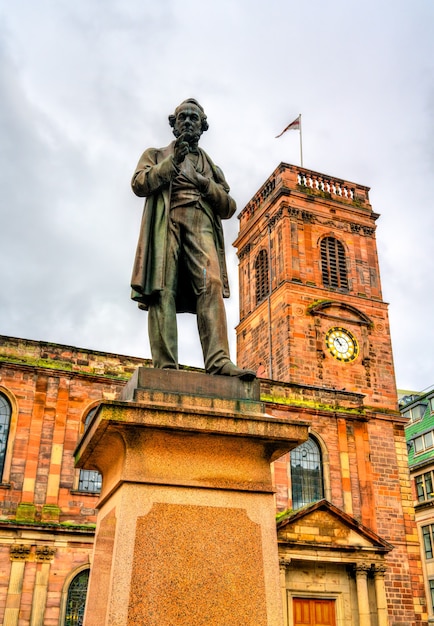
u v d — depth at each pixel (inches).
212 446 234.7
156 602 209.3
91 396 1371.8
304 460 1540.4
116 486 229.3
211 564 219.3
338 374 1788.9
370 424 1700.3
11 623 1131.3
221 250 299.1
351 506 1531.7
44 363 1354.6
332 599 1280.8
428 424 2500.0
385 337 1911.9
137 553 214.2
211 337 269.4
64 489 1274.6
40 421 1311.5
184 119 305.7
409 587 1531.7
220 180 309.4
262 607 218.2
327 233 1989.4
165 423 226.8
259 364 1923.0
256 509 231.8
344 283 1961.1
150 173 281.9
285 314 1819.6
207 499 228.1
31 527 1201.4
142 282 273.4
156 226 283.0
